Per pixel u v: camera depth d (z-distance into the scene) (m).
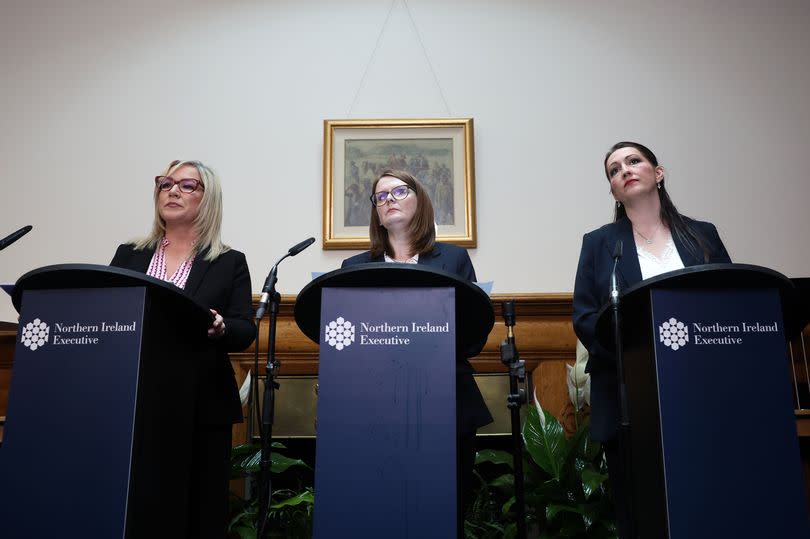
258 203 4.18
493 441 3.50
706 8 4.45
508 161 4.23
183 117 4.32
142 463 1.54
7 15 4.48
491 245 4.11
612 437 2.01
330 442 1.54
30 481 1.51
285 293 4.04
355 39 4.45
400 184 2.40
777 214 4.11
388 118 4.30
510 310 2.03
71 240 4.12
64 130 4.29
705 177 4.18
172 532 1.68
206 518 1.97
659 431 1.52
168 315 1.69
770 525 1.46
